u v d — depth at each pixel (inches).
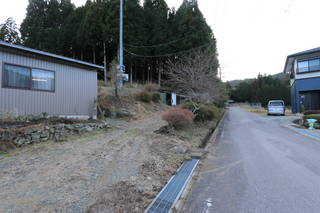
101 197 100.7
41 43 858.8
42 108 275.3
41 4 954.7
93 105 362.6
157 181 128.3
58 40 846.5
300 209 96.5
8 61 237.5
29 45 869.2
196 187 123.9
